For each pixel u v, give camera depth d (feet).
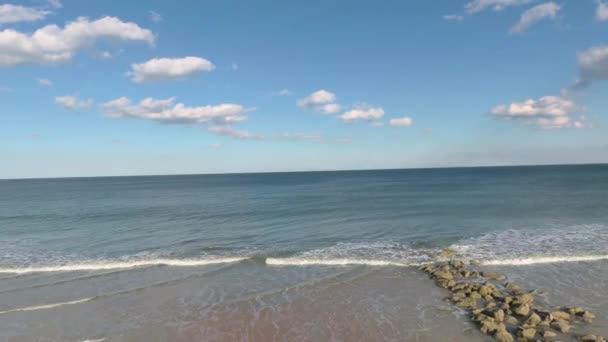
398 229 90.12
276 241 80.59
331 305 45.60
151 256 70.33
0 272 61.31
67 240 86.69
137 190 297.53
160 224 106.52
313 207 136.98
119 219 118.52
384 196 176.35
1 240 88.17
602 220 94.73
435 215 109.50
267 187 289.94
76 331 40.19
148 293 50.75
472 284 48.83
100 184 473.26
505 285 49.78
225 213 126.93
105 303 47.44
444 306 44.47
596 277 52.49
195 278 56.80
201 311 44.52
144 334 39.27
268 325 40.68
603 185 208.13
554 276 53.36
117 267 63.36
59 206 167.53
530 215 104.94
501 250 68.08
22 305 47.16
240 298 48.24
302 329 39.63
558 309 41.32
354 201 155.53
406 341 36.65
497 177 350.64
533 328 36.37
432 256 65.67
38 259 69.51
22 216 132.36
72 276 58.75
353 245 75.41
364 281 53.78
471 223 95.14
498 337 35.83
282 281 54.65
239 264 63.77
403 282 53.01
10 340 38.34
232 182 422.00
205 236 87.40
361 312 43.42
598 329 37.01
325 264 62.44
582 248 67.82
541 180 274.77
